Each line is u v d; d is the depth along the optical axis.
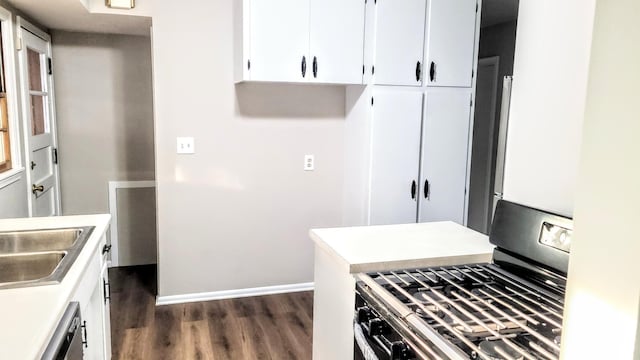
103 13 3.09
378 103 3.31
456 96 3.48
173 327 3.10
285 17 3.06
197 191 3.42
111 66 3.95
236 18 3.20
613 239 0.67
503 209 1.62
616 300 0.67
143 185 4.16
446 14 3.37
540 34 1.57
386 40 3.27
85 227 2.15
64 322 1.40
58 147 3.91
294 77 3.12
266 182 3.57
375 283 1.47
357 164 3.51
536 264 1.47
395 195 3.43
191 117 3.33
